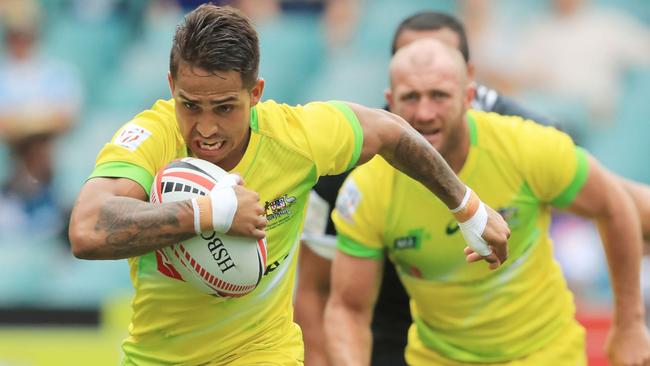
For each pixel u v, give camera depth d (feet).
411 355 70.28
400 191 63.98
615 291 67.36
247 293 48.21
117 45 153.38
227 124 46.21
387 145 52.24
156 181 46.47
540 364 66.28
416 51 62.44
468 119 63.93
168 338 52.54
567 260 118.83
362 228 65.36
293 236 52.75
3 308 105.70
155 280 50.88
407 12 148.66
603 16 141.18
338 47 148.05
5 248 132.98
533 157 63.00
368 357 67.62
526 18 141.59
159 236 43.86
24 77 145.28
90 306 107.04
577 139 134.72
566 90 137.80
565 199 64.34
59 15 153.58
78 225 44.50
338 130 51.44
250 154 50.03
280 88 146.41
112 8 155.12
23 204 137.08
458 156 63.16
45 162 141.28
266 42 148.36
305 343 77.61
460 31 73.20
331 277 71.61
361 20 149.18
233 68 45.24
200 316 51.75
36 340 104.83
